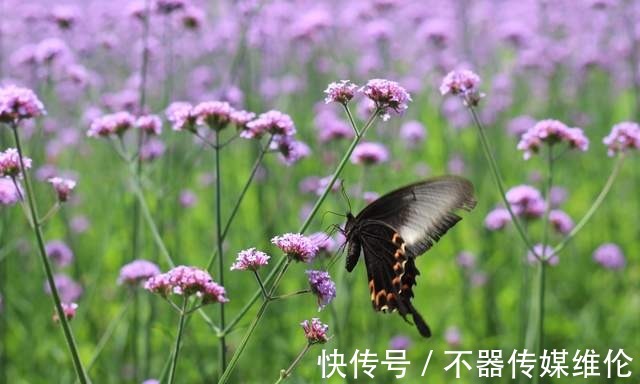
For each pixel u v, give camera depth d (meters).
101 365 7.54
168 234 8.60
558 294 9.21
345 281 6.82
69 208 9.65
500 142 11.60
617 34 13.77
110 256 9.31
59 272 9.06
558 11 14.27
